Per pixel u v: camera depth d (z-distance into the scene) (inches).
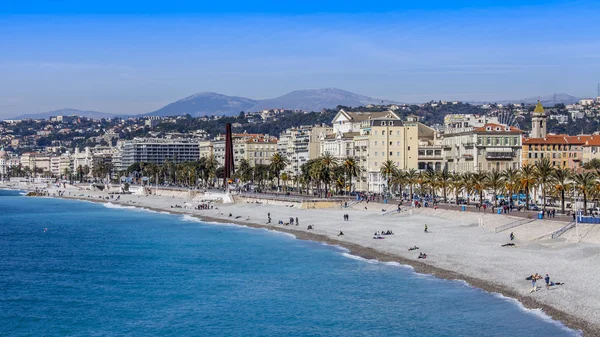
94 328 3563.0
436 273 4451.3
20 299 4217.5
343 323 3489.2
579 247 4699.8
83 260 5684.1
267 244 6289.4
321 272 4749.0
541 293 3686.0
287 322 3553.2
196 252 5920.3
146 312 3841.0
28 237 7588.6
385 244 5708.7
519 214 6451.8
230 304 3954.2
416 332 3272.6
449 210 7150.6
